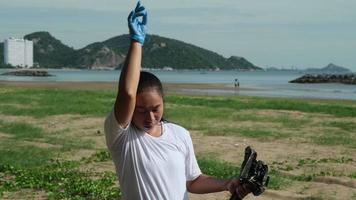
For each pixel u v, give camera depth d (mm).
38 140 15117
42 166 11297
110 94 33688
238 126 18844
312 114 23578
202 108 25125
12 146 13734
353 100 40531
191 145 3465
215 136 16375
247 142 15266
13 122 18891
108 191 8938
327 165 11891
